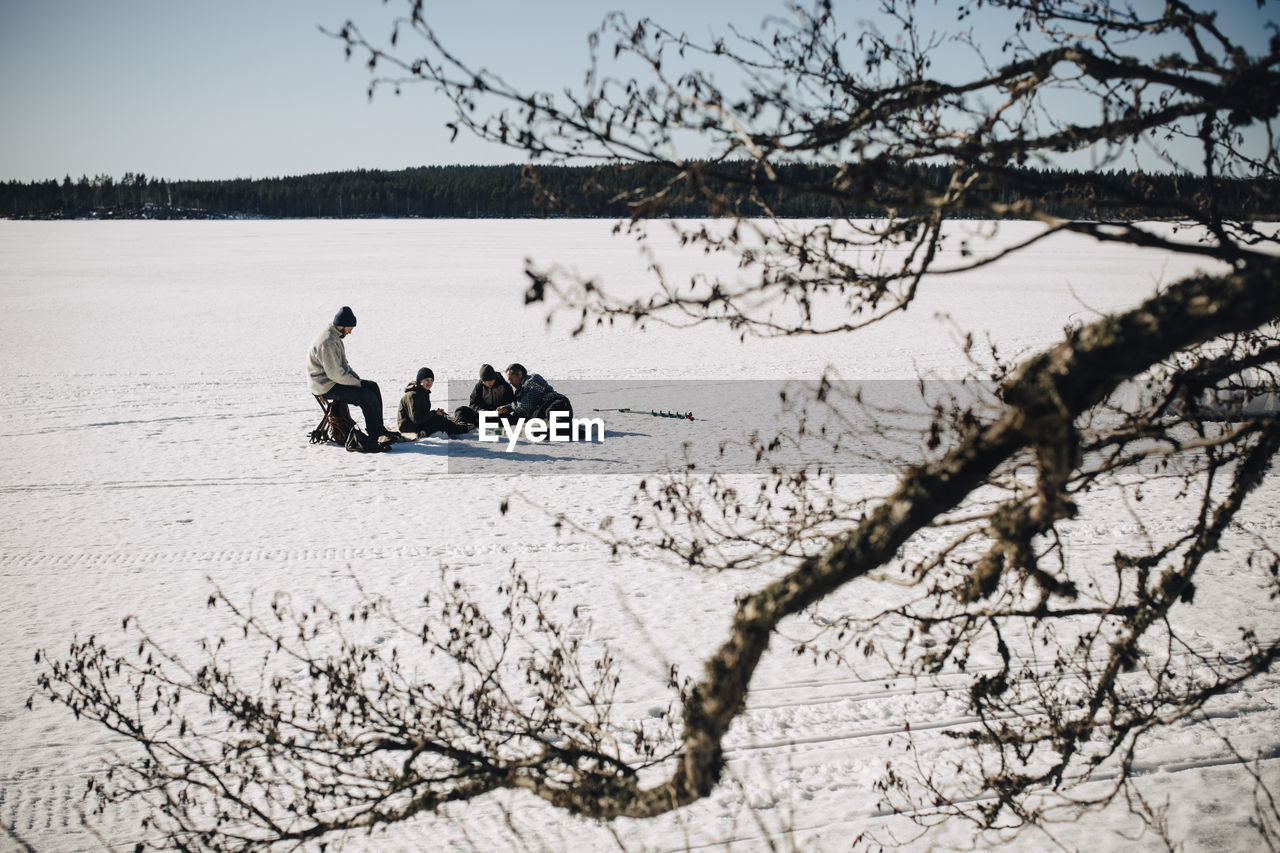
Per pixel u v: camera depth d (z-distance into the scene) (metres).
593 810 2.46
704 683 2.25
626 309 2.12
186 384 16.33
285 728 4.91
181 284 37.12
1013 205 1.81
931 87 2.04
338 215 180.50
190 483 10.27
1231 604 6.59
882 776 4.68
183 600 6.95
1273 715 5.14
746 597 2.28
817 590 2.17
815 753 4.88
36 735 5.05
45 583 7.31
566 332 22.41
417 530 8.55
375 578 7.36
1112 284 32.88
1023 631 6.04
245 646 6.09
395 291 33.88
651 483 9.77
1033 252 53.81
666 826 4.34
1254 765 4.70
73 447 11.91
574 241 73.88
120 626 6.48
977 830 4.25
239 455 11.55
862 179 1.86
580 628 6.30
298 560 7.80
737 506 2.83
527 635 6.19
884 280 2.22
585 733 2.79
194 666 5.82
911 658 5.71
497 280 38.53
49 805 4.42
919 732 5.05
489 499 9.52
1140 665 5.62
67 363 18.45
